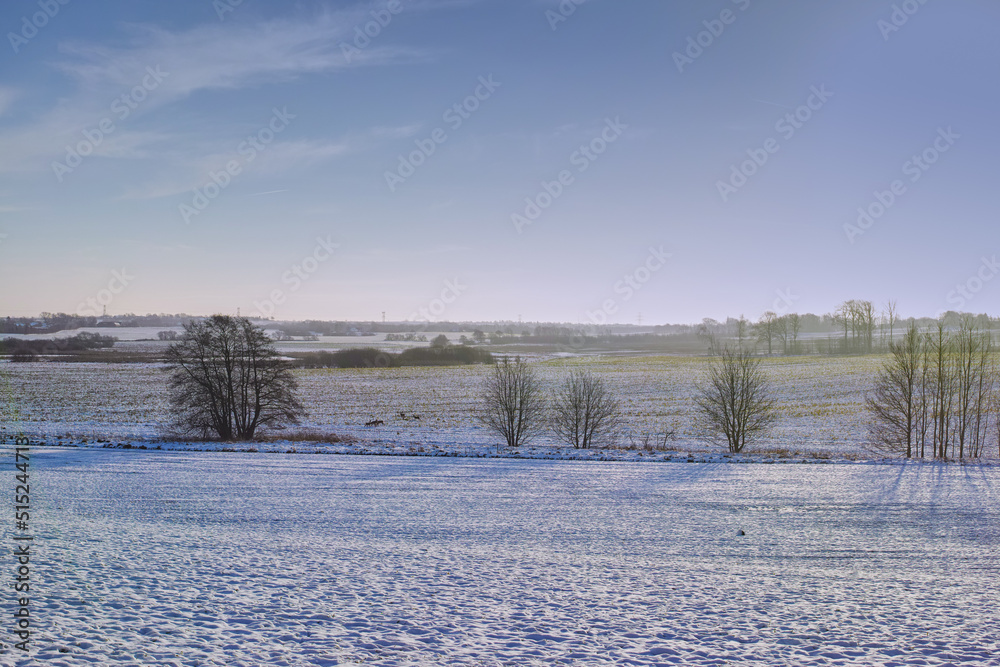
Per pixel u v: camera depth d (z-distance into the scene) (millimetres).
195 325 56781
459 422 66312
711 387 85938
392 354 122375
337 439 52781
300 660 9398
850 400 77000
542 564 17281
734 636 11656
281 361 58156
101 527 19812
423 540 20281
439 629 11312
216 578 13789
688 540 21203
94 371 109750
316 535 20484
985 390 61500
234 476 34312
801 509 27266
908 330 61125
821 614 13219
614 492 31172
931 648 11266
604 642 11070
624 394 84438
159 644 9508
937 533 22781
